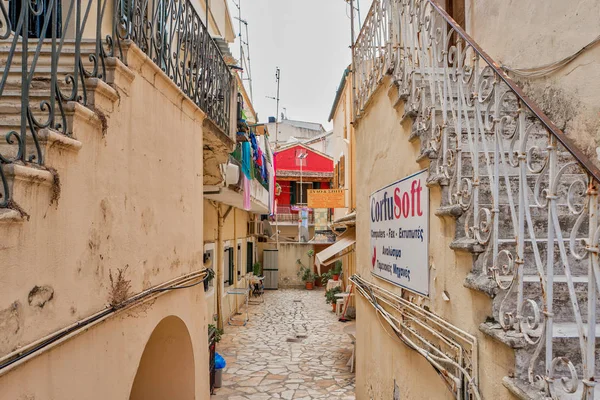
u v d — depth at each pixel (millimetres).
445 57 3047
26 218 1630
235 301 16172
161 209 3312
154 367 4168
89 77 2316
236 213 16469
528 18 4066
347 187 16047
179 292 3744
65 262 1932
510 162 2137
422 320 3352
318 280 26234
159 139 3279
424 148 3303
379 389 4836
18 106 2275
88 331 2154
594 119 3145
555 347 2018
